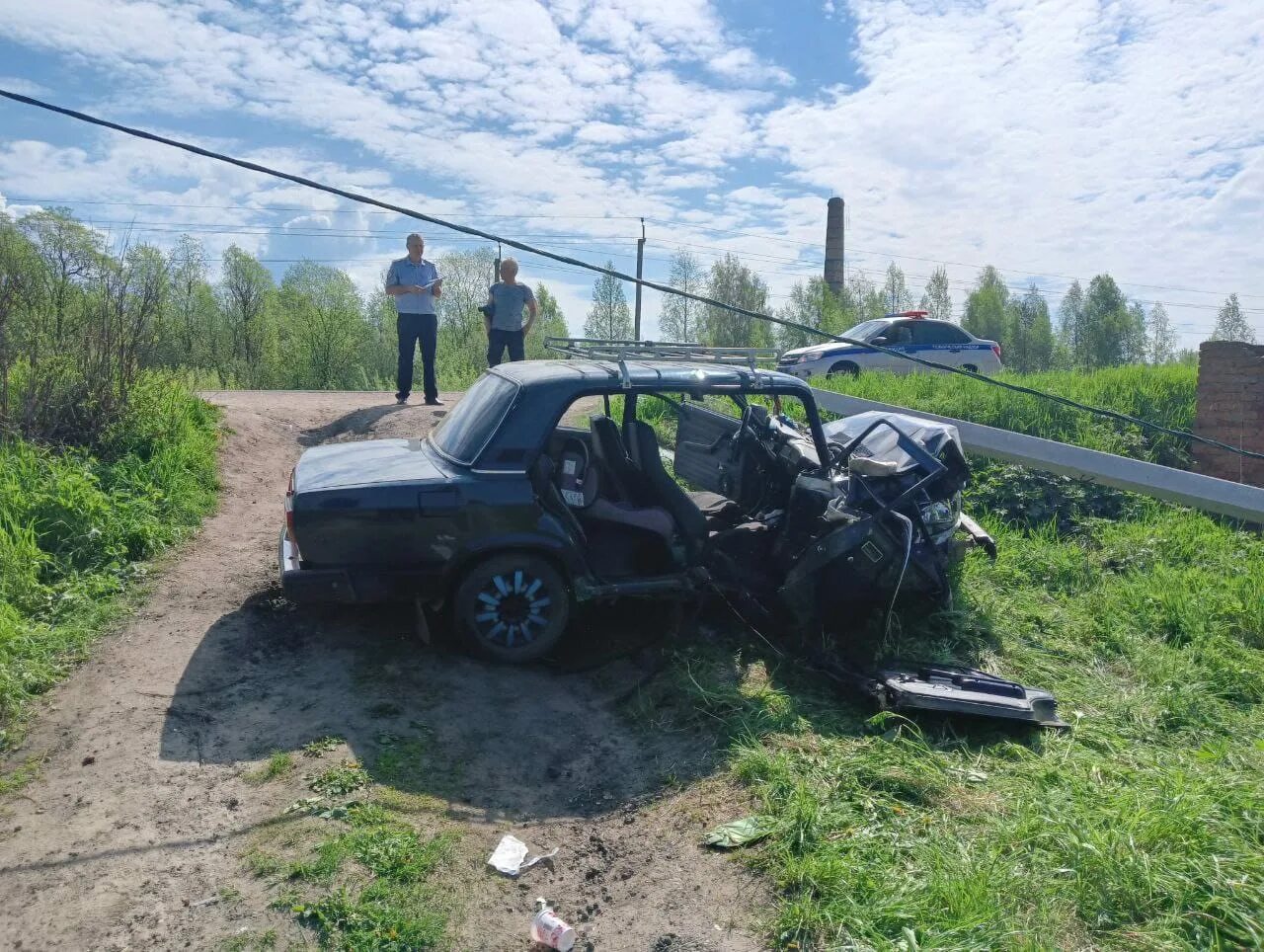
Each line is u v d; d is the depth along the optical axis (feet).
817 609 18.75
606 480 18.79
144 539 21.22
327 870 11.30
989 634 20.85
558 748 15.03
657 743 15.30
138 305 27.12
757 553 20.06
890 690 16.15
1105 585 24.35
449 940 10.50
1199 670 19.81
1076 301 191.11
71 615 17.84
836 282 143.43
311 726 14.78
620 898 11.49
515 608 17.19
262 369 129.70
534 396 17.21
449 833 12.40
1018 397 37.19
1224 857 12.05
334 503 15.96
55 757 13.64
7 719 14.51
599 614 19.89
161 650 16.90
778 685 17.38
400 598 16.58
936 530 19.79
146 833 11.97
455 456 17.28
